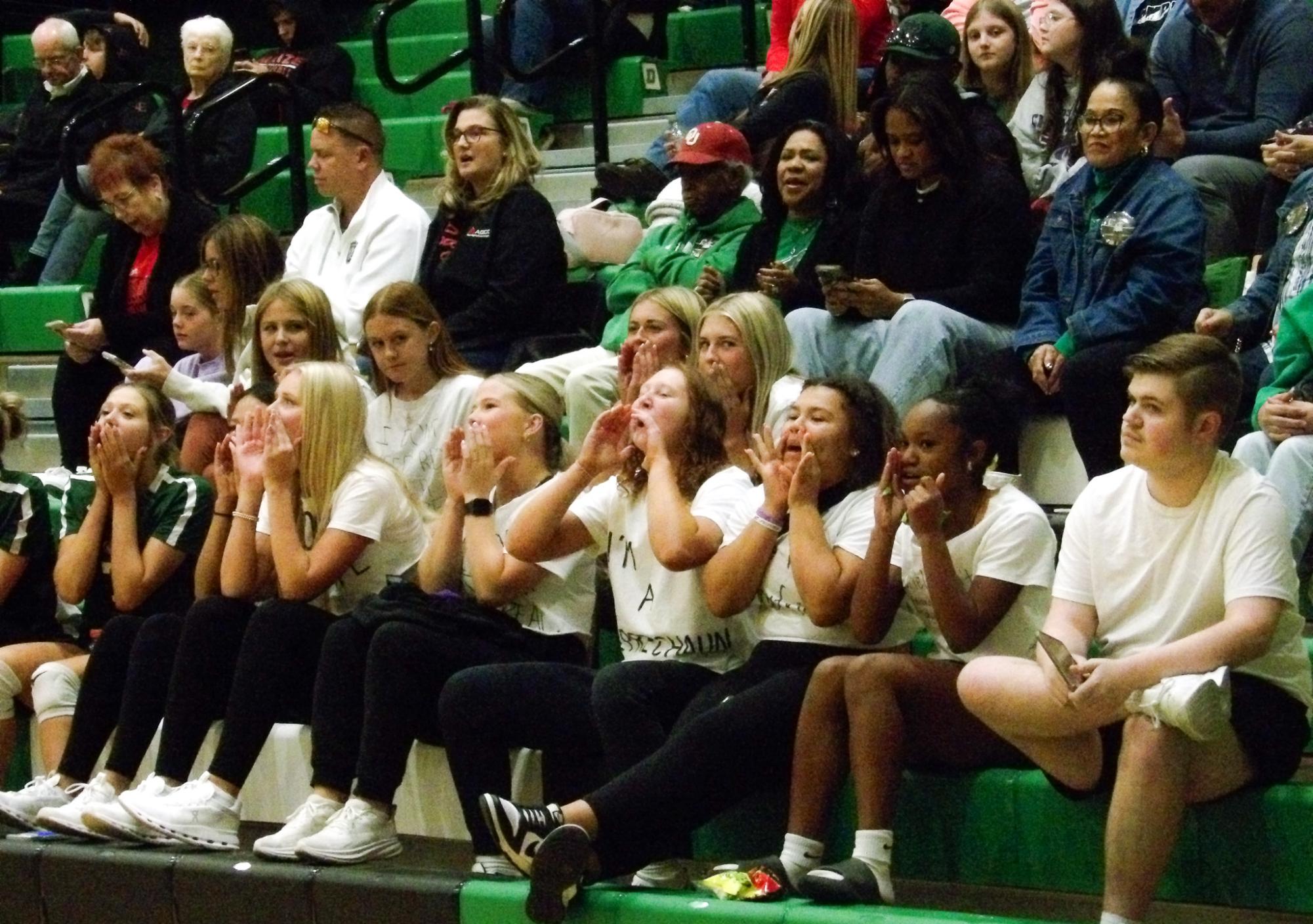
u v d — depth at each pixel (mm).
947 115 14477
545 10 21641
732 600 11078
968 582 10883
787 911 9969
